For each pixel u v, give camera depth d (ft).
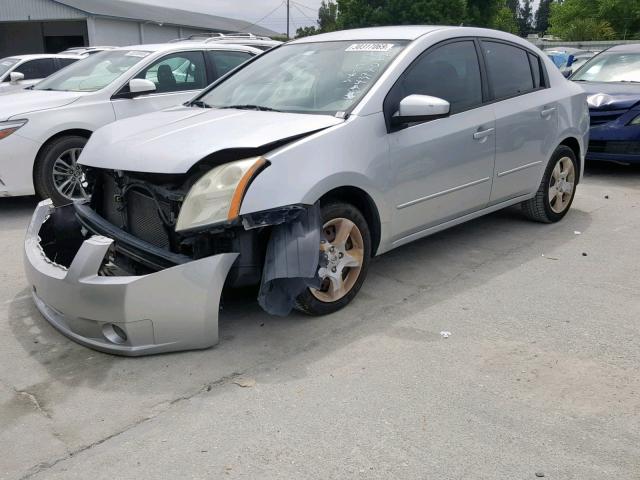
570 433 9.24
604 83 29.09
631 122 25.79
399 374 10.89
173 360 11.35
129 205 12.69
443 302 13.98
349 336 12.34
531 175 18.17
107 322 11.02
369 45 15.17
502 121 16.51
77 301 11.09
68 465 8.64
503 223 20.15
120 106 22.68
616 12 151.12
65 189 22.08
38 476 8.43
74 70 25.29
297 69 15.42
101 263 11.12
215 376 10.85
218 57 25.90
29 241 13.28
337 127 12.66
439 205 15.15
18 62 40.88
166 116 14.49
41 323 13.09
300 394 10.28
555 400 10.10
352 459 8.68
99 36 95.66
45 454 8.88
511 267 16.17
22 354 11.76
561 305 13.82
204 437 9.21
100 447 9.02
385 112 13.52
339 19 114.42
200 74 25.17
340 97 13.79
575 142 19.84
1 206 23.50
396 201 13.85
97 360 11.44
